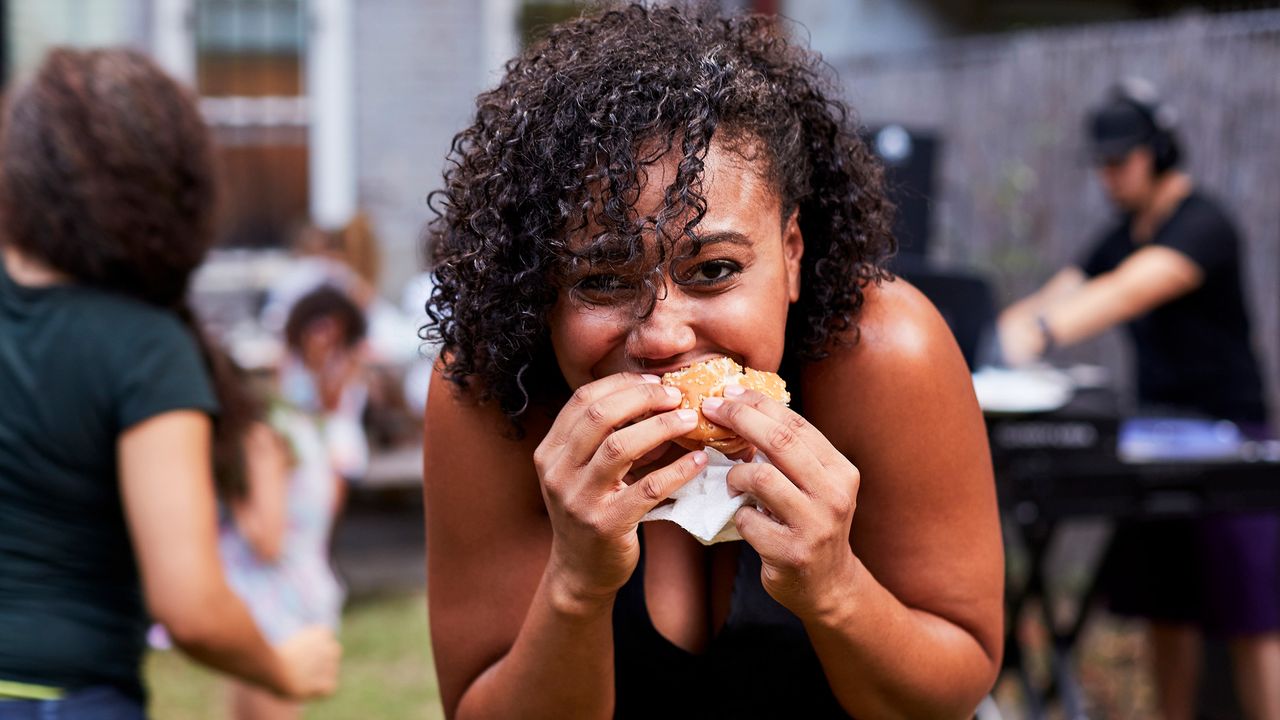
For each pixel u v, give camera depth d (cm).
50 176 190
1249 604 372
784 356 141
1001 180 639
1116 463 329
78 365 185
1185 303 386
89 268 192
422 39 849
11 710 178
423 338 138
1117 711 446
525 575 145
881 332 138
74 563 185
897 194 172
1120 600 393
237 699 326
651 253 118
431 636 153
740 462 122
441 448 145
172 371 189
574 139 118
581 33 130
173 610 184
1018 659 371
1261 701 376
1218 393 387
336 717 454
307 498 341
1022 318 383
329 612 347
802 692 144
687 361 124
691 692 144
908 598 142
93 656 184
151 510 183
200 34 829
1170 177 393
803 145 131
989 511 143
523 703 136
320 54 839
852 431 139
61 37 760
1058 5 900
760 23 140
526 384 136
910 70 723
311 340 470
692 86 119
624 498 120
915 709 137
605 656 133
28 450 183
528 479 143
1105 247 416
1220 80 512
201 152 204
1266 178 493
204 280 827
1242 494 334
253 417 224
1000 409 323
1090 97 584
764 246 123
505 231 122
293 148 849
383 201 859
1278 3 695
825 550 120
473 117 138
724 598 145
